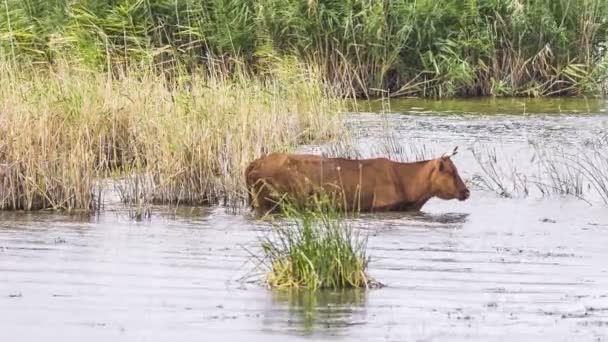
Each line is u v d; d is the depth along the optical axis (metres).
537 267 45.53
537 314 38.78
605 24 108.00
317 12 101.38
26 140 57.56
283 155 56.91
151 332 36.38
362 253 44.03
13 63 77.19
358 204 56.62
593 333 36.59
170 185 59.19
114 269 44.75
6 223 53.59
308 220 44.47
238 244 49.19
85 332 36.41
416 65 104.94
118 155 65.88
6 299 40.31
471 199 60.41
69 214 56.03
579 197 60.88
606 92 105.88
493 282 43.12
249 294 41.16
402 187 57.34
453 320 37.97
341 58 102.25
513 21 105.19
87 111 64.38
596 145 75.62
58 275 43.81
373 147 74.00
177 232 51.81
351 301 40.22
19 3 98.12
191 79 76.00
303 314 38.47
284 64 90.31
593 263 46.34
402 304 39.91
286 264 42.59
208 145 59.75
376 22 102.25
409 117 89.50
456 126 84.56
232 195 58.72
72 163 57.19
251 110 65.56
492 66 105.44
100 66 81.50
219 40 99.75
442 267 45.38
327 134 74.81
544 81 106.19
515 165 69.00
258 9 101.12
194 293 41.25
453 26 105.69
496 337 36.06
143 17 99.12
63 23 97.06
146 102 65.81
